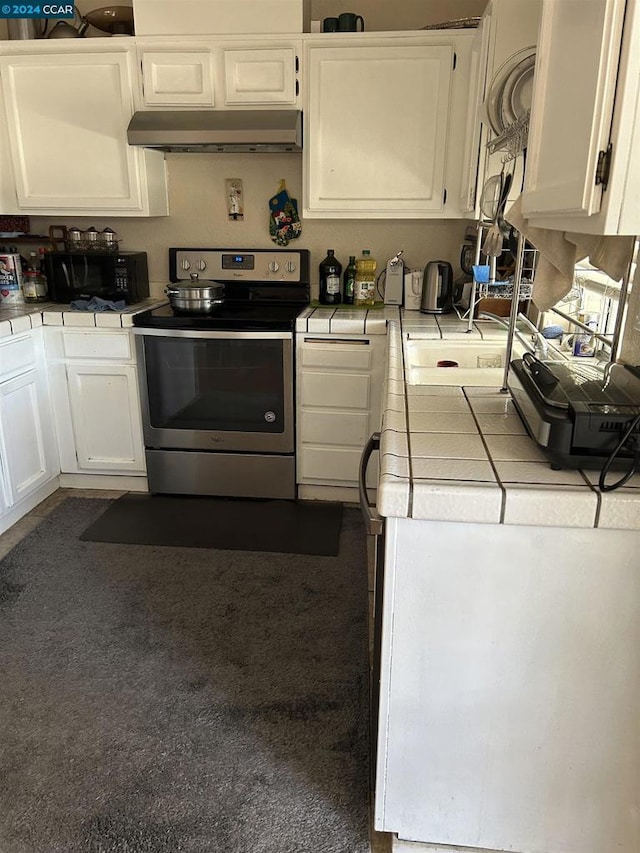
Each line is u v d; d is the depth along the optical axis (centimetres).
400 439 129
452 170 281
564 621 116
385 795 133
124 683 190
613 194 83
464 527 112
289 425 292
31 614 222
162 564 253
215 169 321
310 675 194
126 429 303
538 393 124
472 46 264
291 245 327
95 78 284
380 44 269
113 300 312
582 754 125
